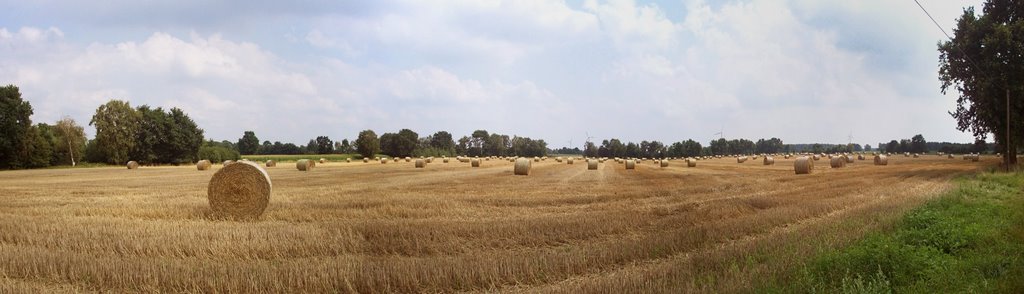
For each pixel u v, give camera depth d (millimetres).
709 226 14406
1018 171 35375
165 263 10094
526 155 198500
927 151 172125
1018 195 21719
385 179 37719
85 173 55000
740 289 7902
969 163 64562
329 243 12250
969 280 8391
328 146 183125
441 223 15055
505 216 17547
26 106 79000
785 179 35531
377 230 13828
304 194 25047
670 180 35500
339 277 9234
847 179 34125
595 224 14805
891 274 8766
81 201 22562
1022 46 38281
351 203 20875
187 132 109938
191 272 9398
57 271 9875
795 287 7953
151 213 18406
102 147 100875
